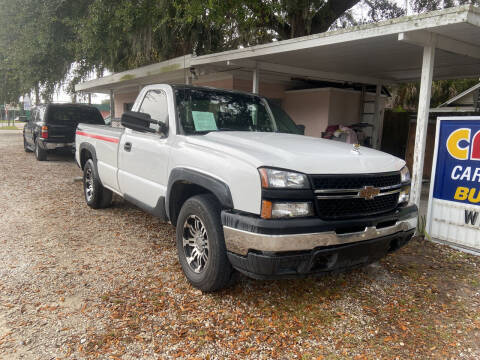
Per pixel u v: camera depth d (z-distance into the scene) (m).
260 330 3.08
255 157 3.06
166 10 9.91
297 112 12.80
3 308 3.27
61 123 11.82
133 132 4.85
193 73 9.55
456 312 3.51
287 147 3.39
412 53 6.93
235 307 3.41
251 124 4.58
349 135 10.47
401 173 3.66
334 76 9.95
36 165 11.40
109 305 3.37
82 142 6.57
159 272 4.05
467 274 4.36
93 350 2.77
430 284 4.07
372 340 3.04
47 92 14.30
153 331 3.02
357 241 3.15
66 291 3.59
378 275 4.24
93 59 12.06
